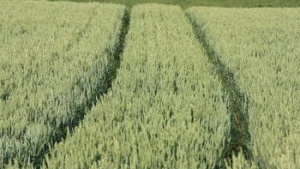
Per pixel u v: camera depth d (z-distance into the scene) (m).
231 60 10.90
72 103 7.45
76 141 5.90
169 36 14.07
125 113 6.88
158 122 6.79
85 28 15.45
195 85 8.70
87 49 11.62
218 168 5.76
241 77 9.35
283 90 8.14
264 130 6.29
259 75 9.30
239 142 7.10
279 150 5.52
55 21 16.64
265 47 12.37
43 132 6.26
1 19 16.62
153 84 8.59
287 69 9.82
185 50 11.94
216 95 8.16
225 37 13.95
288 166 5.09
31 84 8.34
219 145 6.04
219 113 7.09
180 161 5.20
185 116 6.83
